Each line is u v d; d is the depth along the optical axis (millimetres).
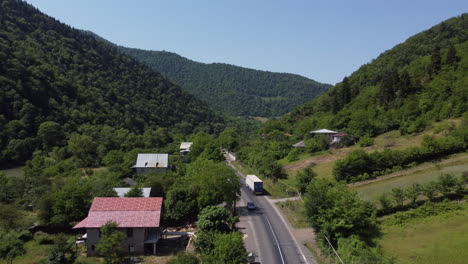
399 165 58062
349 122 109812
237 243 32188
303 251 40094
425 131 85062
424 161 58500
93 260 40438
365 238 35750
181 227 52438
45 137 113938
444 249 31031
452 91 100688
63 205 52219
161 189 59781
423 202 41750
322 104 170000
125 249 42719
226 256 31016
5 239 39719
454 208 38094
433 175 50125
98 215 44406
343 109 140000
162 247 45281
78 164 101062
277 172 77625
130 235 42938
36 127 118625
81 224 42500
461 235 32812
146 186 59906
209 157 96750
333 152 87000
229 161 119875
